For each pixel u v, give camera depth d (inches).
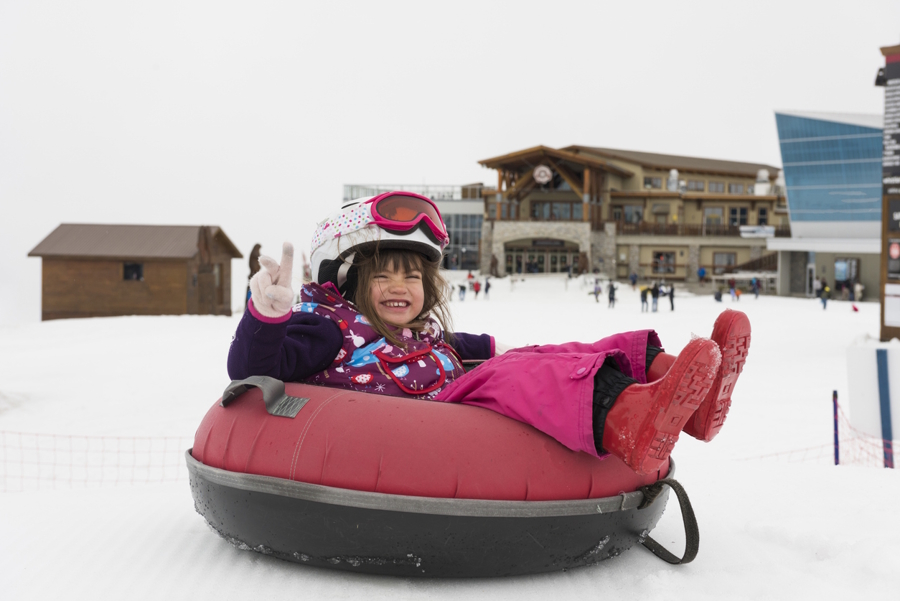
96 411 369.7
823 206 1384.1
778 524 103.3
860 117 1317.7
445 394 92.6
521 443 81.3
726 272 1877.5
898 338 435.8
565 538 82.4
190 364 539.2
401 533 79.0
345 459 80.0
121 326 837.8
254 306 82.7
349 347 95.6
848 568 85.0
